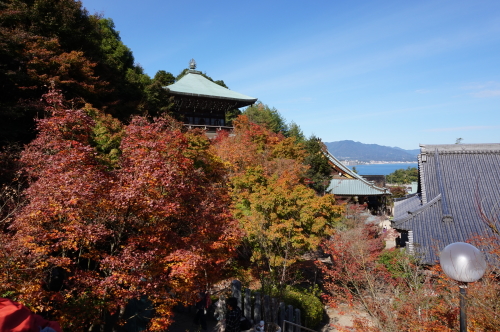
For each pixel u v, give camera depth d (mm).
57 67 16656
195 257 8156
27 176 10266
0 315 3086
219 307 12555
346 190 38281
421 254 15250
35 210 7164
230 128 39531
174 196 9289
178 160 10008
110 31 32625
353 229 21781
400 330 8586
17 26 16844
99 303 7863
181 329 11734
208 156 15938
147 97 27156
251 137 27859
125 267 7621
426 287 10555
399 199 27250
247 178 16797
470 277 4738
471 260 4742
